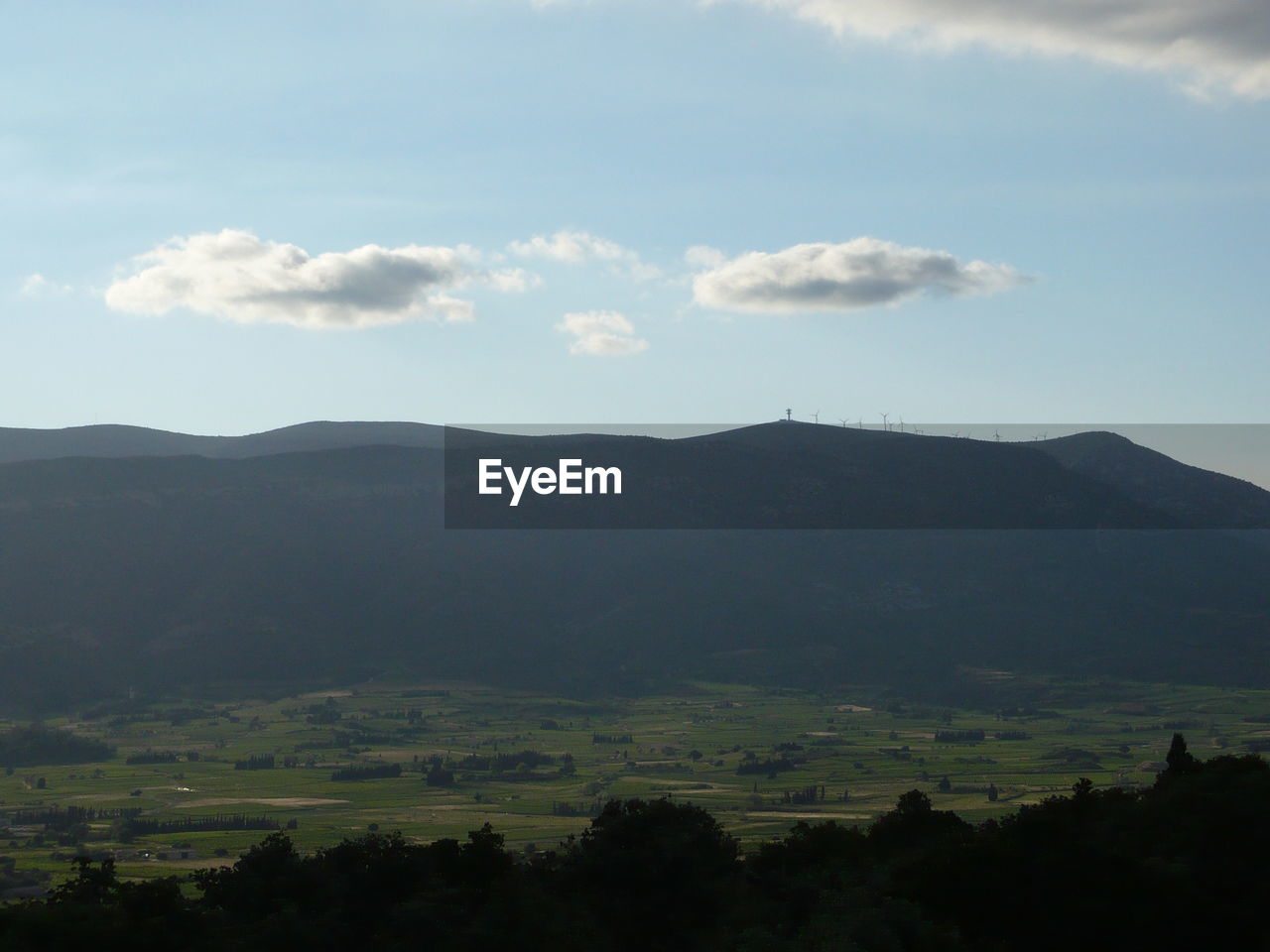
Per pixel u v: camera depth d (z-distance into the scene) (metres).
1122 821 78.25
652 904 79.31
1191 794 78.38
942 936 65.94
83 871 83.94
